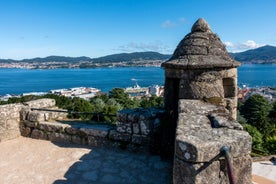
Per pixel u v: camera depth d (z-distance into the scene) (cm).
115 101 3159
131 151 554
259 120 3406
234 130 266
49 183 439
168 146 523
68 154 554
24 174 473
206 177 229
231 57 495
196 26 521
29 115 666
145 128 539
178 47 521
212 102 463
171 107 543
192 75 470
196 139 237
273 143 1137
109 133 574
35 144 619
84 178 452
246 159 239
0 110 633
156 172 468
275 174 654
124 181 439
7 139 649
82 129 602
